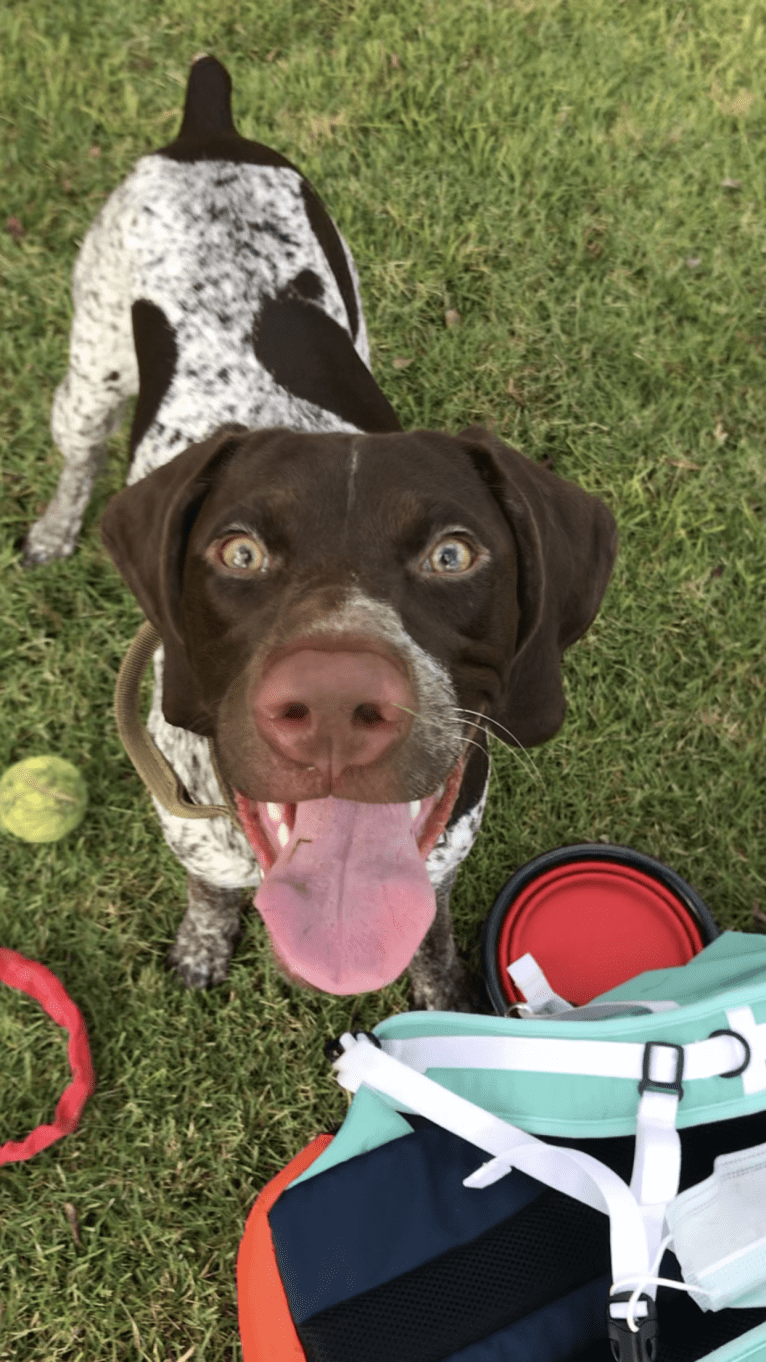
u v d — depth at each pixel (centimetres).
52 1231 90
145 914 101
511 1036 63
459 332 128
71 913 101
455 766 64
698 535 119
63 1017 93
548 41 150
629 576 116
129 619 111
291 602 62
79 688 108
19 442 118
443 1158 61
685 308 132
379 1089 61
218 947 98
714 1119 60
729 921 104
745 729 111
